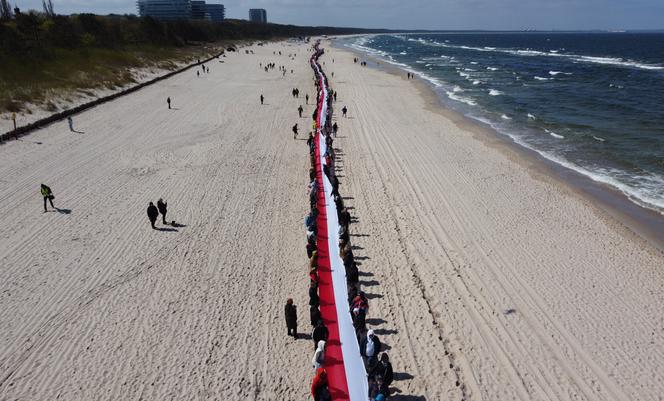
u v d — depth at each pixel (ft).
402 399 33.19
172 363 35.96
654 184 75.20
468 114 126.41
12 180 71.05
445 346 38.63
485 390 34.42
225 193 67.87
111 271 47.96
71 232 55.88
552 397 34.04
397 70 242.37
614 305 44.39
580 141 99.04
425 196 68.28
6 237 54.39
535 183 74.84
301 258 50.37
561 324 41.60
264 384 34.09
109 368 35.40
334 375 33.37
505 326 41.16
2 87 114.62
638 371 36.60
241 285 45.70
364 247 53.31
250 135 98.43
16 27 167.32
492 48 510.99
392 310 42.47
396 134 102.12
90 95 128.26
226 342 38.17
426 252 52.80
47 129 98.43
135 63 186.80
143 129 101.60
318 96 133.59
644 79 200.95
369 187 71.15
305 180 73.10
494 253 53.06
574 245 55.36
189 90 153.17
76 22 217.15
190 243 53.57
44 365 35.68
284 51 377.91
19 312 41.45
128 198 65.77
